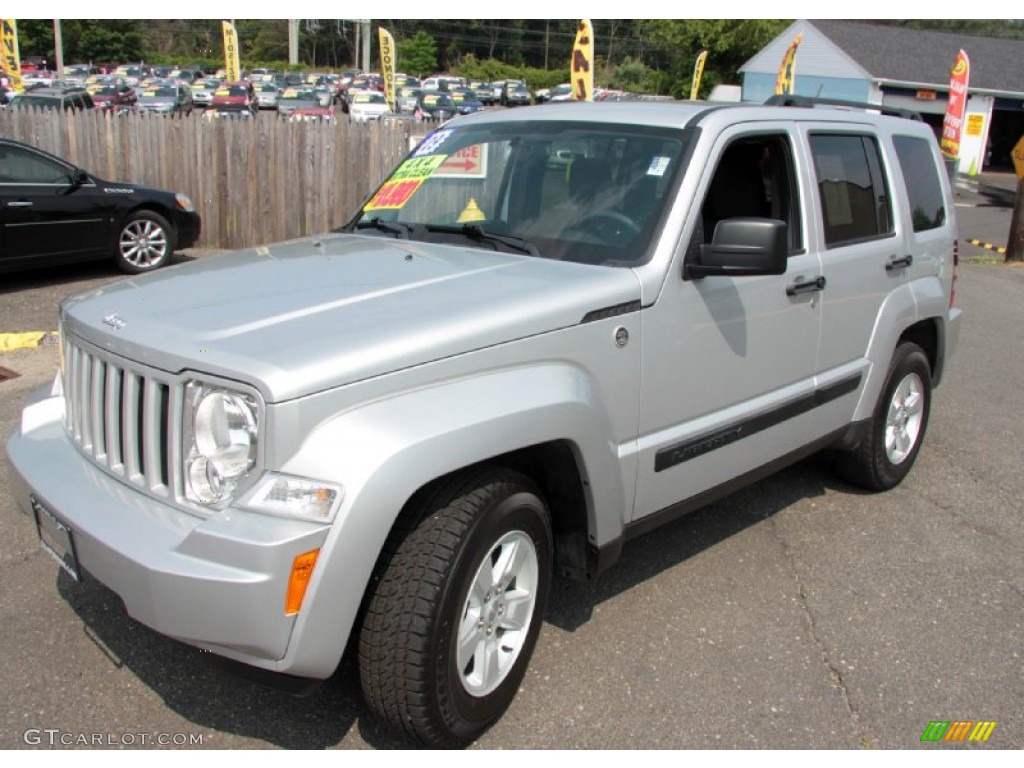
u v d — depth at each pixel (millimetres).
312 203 12336
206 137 12133
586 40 14445
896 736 3045
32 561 3908
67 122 12492
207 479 2551
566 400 2922
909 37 39406
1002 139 40406
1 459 4922
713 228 3756
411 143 10508
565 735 2975
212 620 2375
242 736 2912
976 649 3574
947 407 6910
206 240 12500
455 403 2660
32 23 73125
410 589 2596
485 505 2727
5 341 7398
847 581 4090
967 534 4645
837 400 4453
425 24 99812
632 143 3707
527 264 3354
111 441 2832
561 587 3928
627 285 3195
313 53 104875
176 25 101375
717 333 3584
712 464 3709
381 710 2703
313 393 2424
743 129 3777
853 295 4410
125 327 2789
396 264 3373
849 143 4523
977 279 13375
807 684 3303
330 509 2387
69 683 3119
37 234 9578
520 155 3914
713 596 3900
